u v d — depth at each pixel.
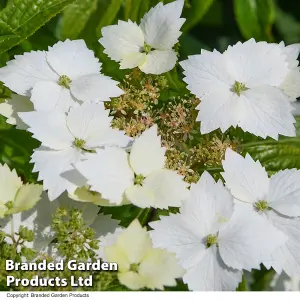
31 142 0.48
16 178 0.43
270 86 0.46
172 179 0.42
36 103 0.45
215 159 0.46
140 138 0.42
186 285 0.43
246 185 0.44
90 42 0.52
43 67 0.47
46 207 0.43
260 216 0.43
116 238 0.42
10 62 0.46
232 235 0.42
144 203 0.41
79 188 0.42
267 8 0.56
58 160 0.43
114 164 0.42
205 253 0.42
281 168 0.49
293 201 0.43
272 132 0.45
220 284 0.41
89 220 0.43
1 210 0.42
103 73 0.50
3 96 0.48
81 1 0.53
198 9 0.54
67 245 0.41
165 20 0.48
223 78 0.46
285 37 0.71
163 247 0.41
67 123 0.44
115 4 0.52
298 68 0.49
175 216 0.42
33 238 0.42
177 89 0.49
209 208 0.42
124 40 0.49
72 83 0.46
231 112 0.45
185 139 0.46
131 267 0.41
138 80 0.48
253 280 0.49
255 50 0.47
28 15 0.50
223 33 0.69
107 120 0.44
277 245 0.42
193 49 0.64
